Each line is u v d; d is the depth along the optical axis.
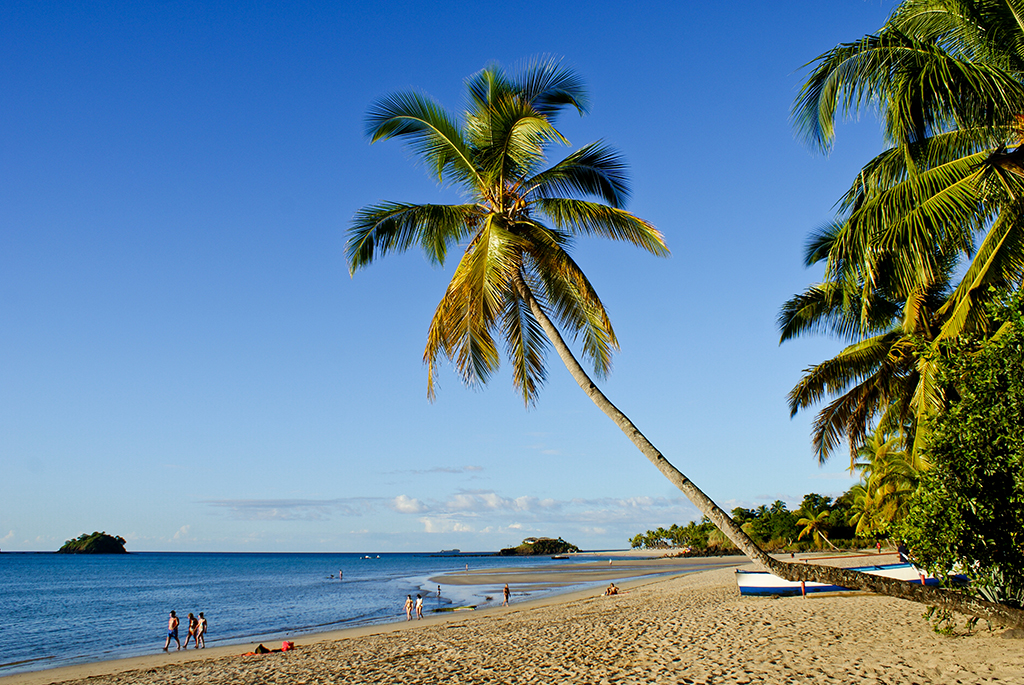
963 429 8.69
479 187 12.98
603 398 10.45
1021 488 8.15
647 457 9.73
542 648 13.73
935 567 8.66
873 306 19.64
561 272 12.14
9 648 29.84
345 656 16.22
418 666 13.17
